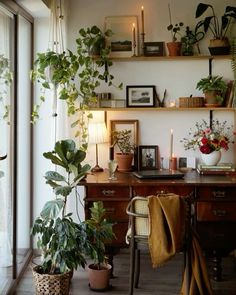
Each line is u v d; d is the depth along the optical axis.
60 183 3.83
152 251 2.79
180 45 3.88
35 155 4.05
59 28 3.76
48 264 3.08
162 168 4.07
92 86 3.89
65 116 3.89
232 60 3.87
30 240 4.00
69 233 2.97
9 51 3.24
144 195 3.43
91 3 4.03
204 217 3.43
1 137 3.10
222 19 3.85
